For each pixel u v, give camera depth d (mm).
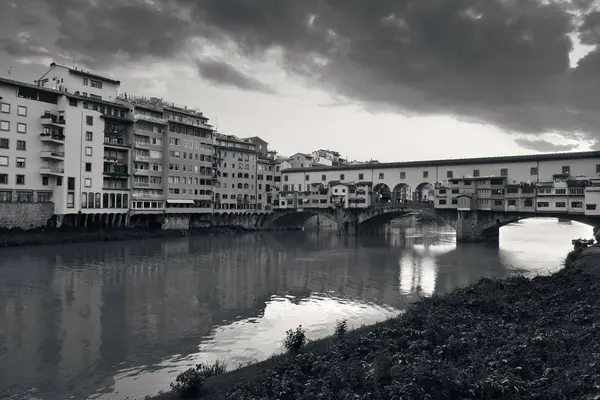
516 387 16312
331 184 122688
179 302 42375
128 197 93000
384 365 18922
